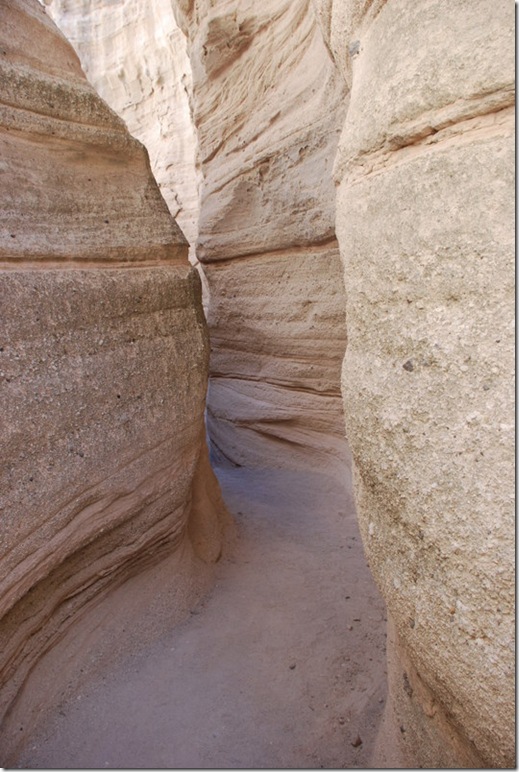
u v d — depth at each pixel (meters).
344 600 3.01
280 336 4.93
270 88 4.84
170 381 2.79
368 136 1.36
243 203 5.19
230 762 2.08
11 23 2.34
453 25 1.12
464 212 1.06
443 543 1.11
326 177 4.04
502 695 1.01
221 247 5.52
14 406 2.06
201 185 6.41
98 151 2.62
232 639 2.75
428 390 1.14
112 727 2.25
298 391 4.96
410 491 1.21
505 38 1.01
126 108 15.02
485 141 1.03
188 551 3.18
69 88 2.49
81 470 2.32
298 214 4.43
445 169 1.10
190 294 2.97
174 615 2.89
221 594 3.14
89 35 14.69
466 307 1.06
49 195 2.36
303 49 4.38
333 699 2.33
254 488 4.70
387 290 1.29
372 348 1.38
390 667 1.86
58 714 2.28
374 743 2.06
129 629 2.68
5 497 2.03
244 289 5.38
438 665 1.18
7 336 2.07
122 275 2.58
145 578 2.87
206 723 2.26
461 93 1.07
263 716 2.28
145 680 2.50
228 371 5.85
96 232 2.51
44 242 2.27
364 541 1.57
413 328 1.19
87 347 2.38
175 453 2.86
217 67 5.43
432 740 1.45
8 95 2.26
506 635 0.98
